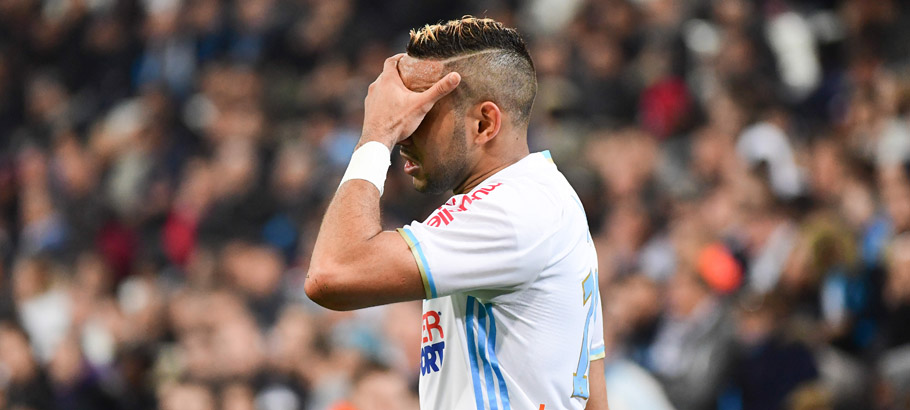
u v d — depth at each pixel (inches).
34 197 1571.1
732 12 1425.9
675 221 1147.9
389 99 388.5
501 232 367.6
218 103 1577.3
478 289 370.6
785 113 1317.7
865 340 902.4
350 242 363.9
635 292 988.6
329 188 1378.0
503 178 386.9
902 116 1173.7
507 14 1592.0
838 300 904.9
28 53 1893.5
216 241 1380.4
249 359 968.3
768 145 1218.0
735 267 1020.5
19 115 1862.7
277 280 1193.4
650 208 1169.4
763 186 1103.0
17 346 1019.9
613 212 1203.9
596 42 1462.8
